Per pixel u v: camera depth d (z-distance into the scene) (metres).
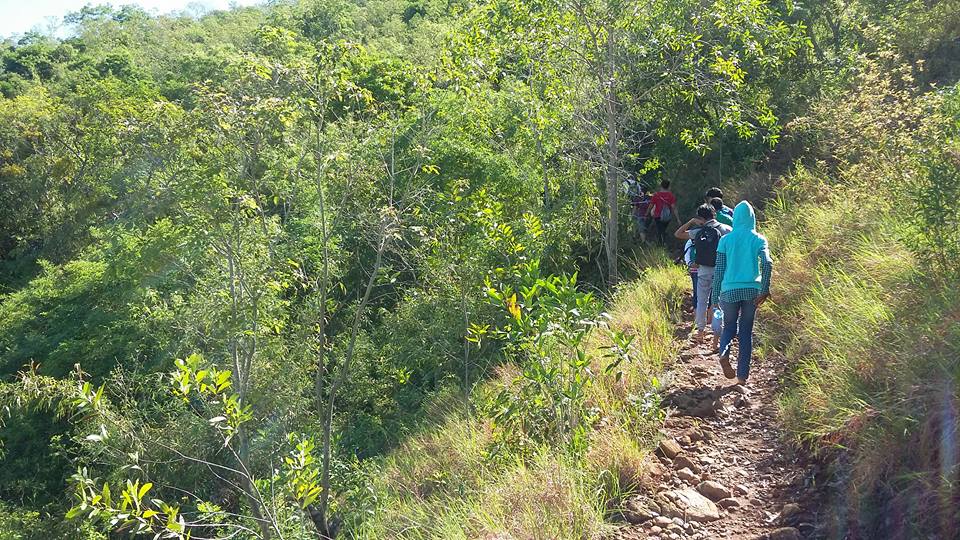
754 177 13.71
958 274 5.50
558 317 5.80
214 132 8.46
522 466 5.45
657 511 4.89
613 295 10.81
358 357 13.26
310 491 6.41
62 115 30.20
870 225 7.89
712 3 11.90
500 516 4.94
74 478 4.92
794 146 13.70
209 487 12.08
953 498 4.01
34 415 14.51
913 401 4.64
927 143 6.30
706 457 5.55
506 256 10.23
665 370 7.27
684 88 13.52
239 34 60.62
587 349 7.70
